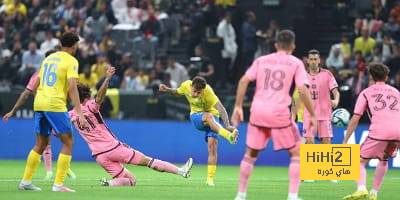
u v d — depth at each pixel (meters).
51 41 73.69
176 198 32.47
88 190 35.50
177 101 65.12
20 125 64.62
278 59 29.31
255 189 38.59
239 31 72.88
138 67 73.69
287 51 29.53
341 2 78.62
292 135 29.02
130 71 69.75
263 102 29.03
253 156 29.31
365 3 75.25
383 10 73.69
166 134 63.88
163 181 43.41
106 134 38.53
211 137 40.66
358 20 72.12
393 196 35.97
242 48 71.94
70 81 33.66
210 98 40.28
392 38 71.00
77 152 64.25
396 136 32.72
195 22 74.12
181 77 69.94
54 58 34.16
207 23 74.25
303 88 28.94
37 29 77.75
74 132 64.25
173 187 38.41
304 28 74.81
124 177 38.78
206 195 34.22
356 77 63.91
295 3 74.88
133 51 75.25
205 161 63.44
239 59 72.44
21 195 32.19
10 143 64.69
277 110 28.80
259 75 29.31
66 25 78.50
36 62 72.12
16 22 79.81
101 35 77.38
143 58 74.81
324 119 45.34
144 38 75.06
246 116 63.75
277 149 29.03
